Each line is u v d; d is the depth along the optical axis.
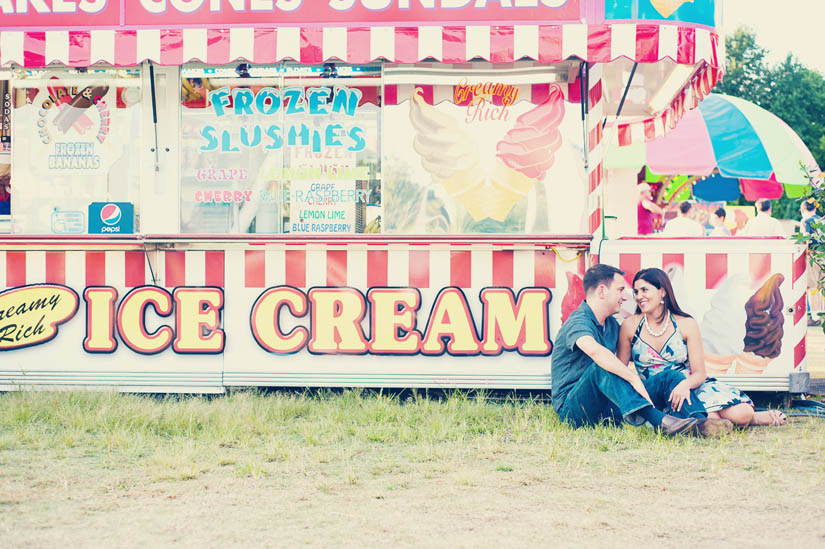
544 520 3.47
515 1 5.68
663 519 3.47
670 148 14.67
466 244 5.99
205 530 3.34
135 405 5.55
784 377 5.90
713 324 5.90
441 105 6.27
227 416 5.24
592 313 5.24
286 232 6.32
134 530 3.33
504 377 6.01
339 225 6.31
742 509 3.61
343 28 5.70
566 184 6.21
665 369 5.13
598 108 6.17
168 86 6.34
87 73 6.37
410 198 6.28
